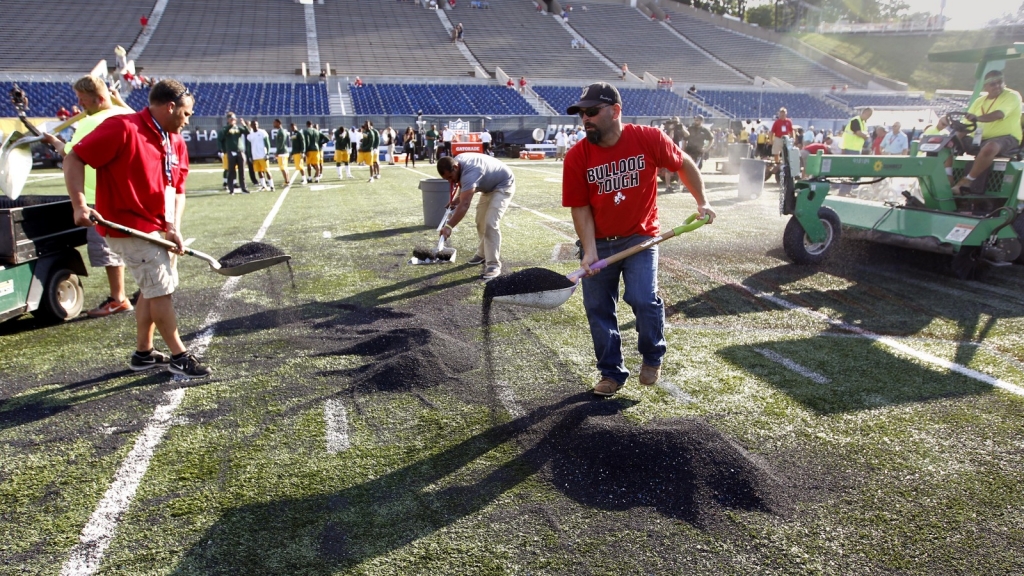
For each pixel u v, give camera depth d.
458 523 2.66
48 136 4.81
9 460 3.18
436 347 4.37
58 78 29.50
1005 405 3.66
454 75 36.72
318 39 38.31
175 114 3.85
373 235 9.10
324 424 3.51
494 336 4.84
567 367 4.24
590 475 2.94
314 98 31.08
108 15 37.03
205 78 31.45
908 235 6.55
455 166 6.18
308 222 10.36
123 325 5.27
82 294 5.61
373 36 39.88
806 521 2.65
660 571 2.37
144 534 2.62
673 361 4.34
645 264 3.52
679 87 38.72
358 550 2.51
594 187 3.41
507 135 30.83
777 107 37.38
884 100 40.09
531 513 2.72
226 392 3.93
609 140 3.32
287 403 3.77
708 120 33.19
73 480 3.00
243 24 38.81
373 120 28.67
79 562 2.46
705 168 21.34
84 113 4.93
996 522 2.64
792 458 3.11
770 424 3.45
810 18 65.50
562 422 3.43
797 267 6.85
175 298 5.98
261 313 5.48
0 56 30.50
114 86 5.48
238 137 14.34
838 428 3.41
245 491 2.90
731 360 4.35
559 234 9.00
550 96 35.38
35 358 4.52
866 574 2.35
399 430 3.43
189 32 36.62
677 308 5.50
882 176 6.63
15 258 4.80
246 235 9.23
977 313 5.34
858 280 6.33
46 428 3.49
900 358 4.38
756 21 72.19
